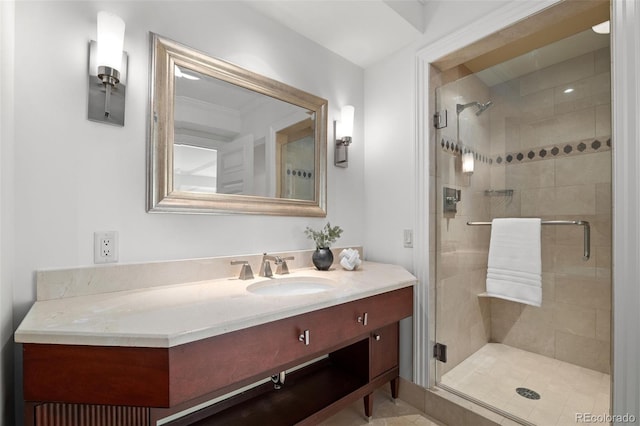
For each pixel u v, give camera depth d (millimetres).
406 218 1939
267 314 957
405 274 1646
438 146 1886
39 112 1057
